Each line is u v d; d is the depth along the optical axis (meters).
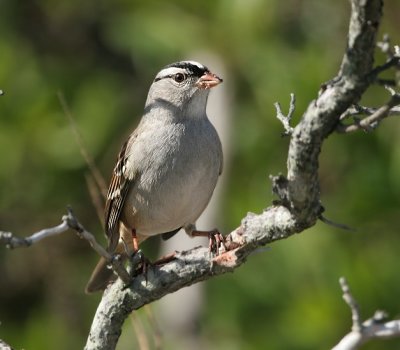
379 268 10.84
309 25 11.95
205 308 11.61
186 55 12.05
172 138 8.71
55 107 12.80
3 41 13.05
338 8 11.99
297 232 6.36
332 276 10.76
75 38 13.80
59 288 13.61
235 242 6.89
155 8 12.19
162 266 7.09
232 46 11.64
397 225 11.10
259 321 11.25
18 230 13.38
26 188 13.04
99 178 8.67
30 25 13.67
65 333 13.04
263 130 11.72
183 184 8.74
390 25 11.27
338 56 11.75
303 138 5.62
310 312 10.63
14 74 12.77
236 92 11.88
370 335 5.43
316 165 5.73
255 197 11.52
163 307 11.81
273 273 11.05
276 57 11.46
